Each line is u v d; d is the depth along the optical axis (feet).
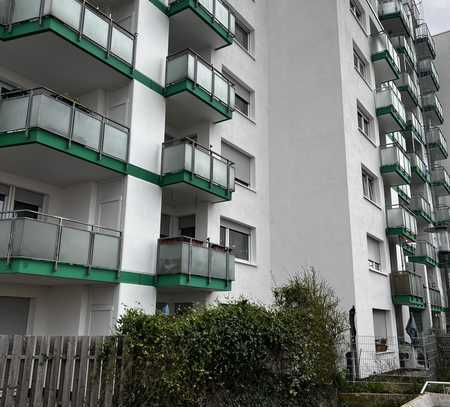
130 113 37.24
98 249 31.96
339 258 50.75
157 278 36.78
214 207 46.65
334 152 53.83
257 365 26.11
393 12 82.94
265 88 60.64
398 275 62.03
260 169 56.59
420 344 47.70
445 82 115.55
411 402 28.66
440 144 98.58
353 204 52.80
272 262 55.16
